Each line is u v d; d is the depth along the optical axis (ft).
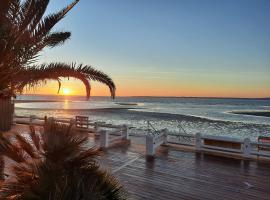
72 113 145.89
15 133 12.88
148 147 27.81
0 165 13.15
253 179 20.54
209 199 16.70
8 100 34.01
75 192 8.81
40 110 167.02
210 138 29.22
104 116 131.54
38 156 10.68
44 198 8.68
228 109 260.21
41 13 19.10
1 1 15.92
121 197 11.21
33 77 19.30
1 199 9.23
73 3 20.33
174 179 20.31
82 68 20.06
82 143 11.64
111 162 24.93
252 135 75.97
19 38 17.92
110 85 21.27
